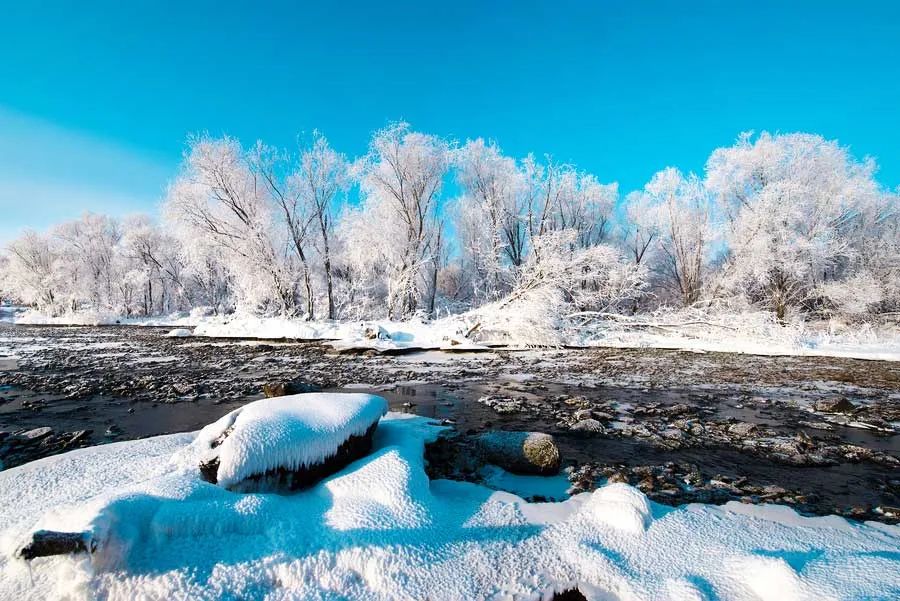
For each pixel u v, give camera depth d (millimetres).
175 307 55438
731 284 30391
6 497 4492
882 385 14125
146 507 3674
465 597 3270
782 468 6945
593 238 41938
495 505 4539
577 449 7715
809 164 31141
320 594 3227
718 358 20391
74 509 3492
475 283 39062
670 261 41031
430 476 5859
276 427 4762
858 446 8055
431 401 11398
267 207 32625
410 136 33500
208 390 12430
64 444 7832
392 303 31859
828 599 2963
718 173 33625
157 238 51062
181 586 3111
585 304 27984
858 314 28266
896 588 3080
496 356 20703
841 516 5184
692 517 4332
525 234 39438
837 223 30938
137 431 8719
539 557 3711
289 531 3717
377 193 32969
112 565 3168
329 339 26906
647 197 40688
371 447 5902
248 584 3227
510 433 6742
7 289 55219
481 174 38125
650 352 22500
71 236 55375
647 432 8672
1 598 3072
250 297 31047
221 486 4238
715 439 8336
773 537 4020
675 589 3264
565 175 38844
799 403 11578
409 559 3496
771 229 29094
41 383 13562
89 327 42312
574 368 17250
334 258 35188
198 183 29844
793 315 29094
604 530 4066
